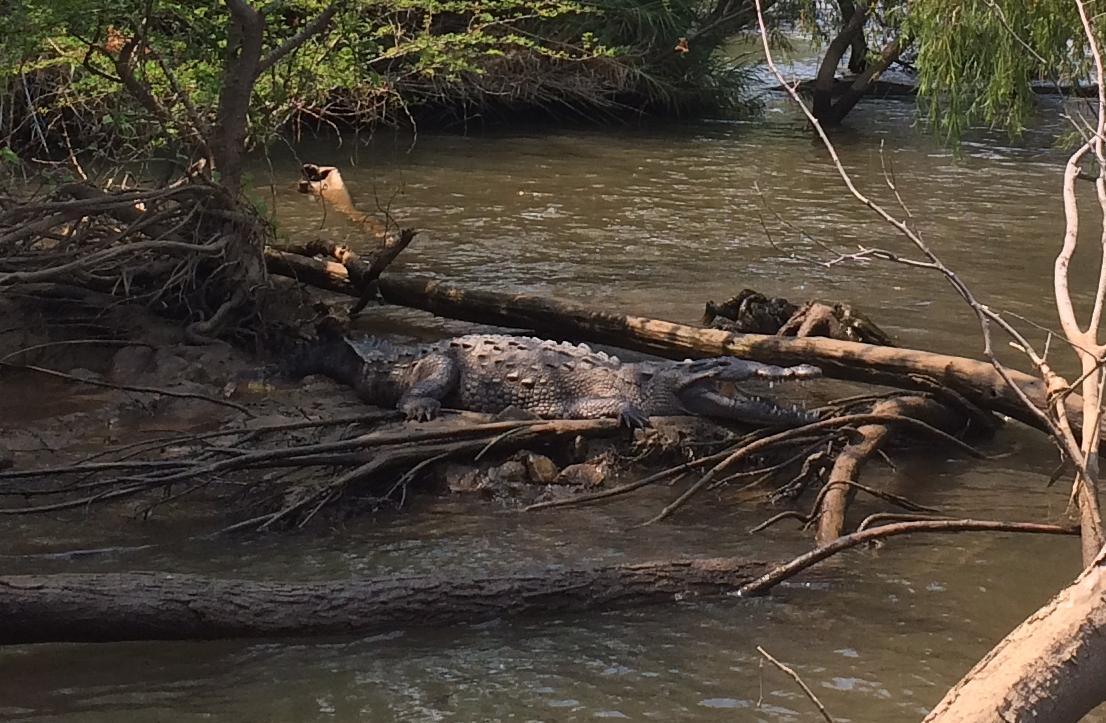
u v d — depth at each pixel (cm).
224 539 627
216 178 907
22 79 1166
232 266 919
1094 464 466
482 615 545
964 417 771
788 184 1636
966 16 1221
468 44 1544
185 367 848
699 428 743
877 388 859
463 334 972
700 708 479
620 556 610
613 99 2239
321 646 525
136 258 930
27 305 910
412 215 1405
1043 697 272
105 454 693
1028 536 643
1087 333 484
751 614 556
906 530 554
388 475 691
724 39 2341
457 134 2031
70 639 504
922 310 1053
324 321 858
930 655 520
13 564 591
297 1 1041
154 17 962
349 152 1816
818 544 619
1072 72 1216
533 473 698
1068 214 519
